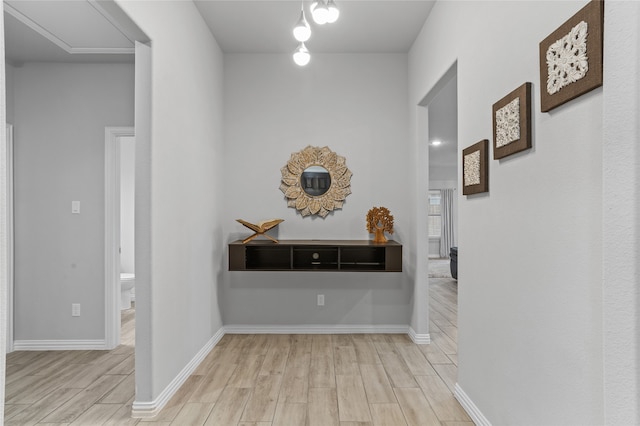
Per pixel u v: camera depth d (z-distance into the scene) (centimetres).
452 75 282
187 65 288
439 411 233
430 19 315
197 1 300
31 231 350
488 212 202
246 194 397
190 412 232
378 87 398
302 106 399
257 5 306
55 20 278
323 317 395
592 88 119
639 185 93
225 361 315
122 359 324
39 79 350
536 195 155
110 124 352
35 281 349
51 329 349
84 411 234
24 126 350
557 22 141
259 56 398
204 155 330
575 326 131
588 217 124
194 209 303
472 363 225
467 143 232
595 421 121
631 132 95
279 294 396
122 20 201
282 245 355
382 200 397
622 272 98
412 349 344
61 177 351
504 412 184
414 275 372
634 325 94
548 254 146
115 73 352
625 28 97
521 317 167
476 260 219
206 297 334
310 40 369
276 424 218
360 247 370
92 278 350
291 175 394
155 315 231
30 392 261
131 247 545
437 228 1149
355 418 225
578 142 129
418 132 364
